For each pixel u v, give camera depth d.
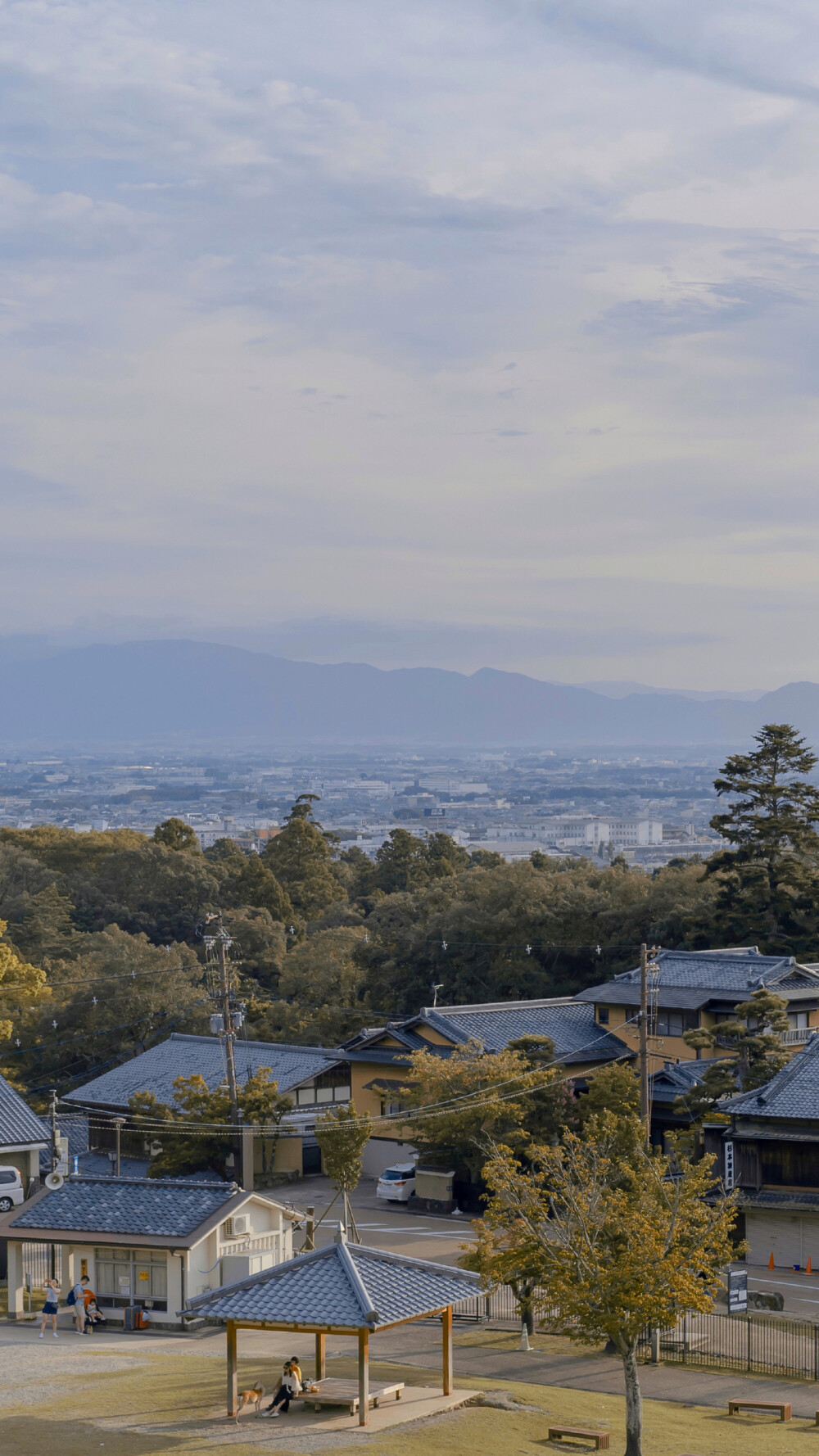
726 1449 28.80
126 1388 30.69
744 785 90.50
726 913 87.19
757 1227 49.22
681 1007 68.06
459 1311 42.22
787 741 90.25
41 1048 82.88
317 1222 51.56
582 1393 33.47
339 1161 49.09
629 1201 33.62
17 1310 41.62
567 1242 31.50
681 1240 32.09
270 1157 63.56
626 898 94.19
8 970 67.06
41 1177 54.28
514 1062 55.09
